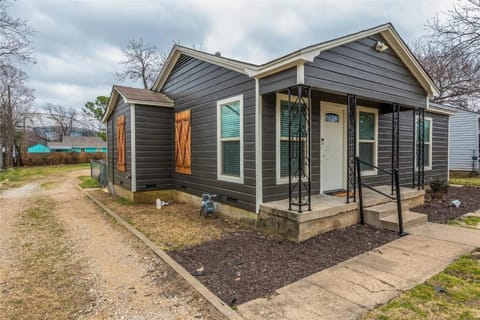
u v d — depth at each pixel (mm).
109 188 10344
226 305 2469
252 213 5008
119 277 3143
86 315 2381
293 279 2984
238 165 5430
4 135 23375
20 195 9688
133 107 7449
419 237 4281
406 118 8078
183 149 7383
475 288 2660
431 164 9422
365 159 6836
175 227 5199
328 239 4242
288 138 4777
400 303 2416
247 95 5055
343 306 2406
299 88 4086
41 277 3152
